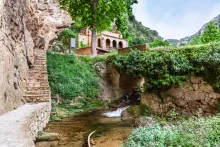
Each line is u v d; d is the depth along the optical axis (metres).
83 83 14.61
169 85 10.61
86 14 19.12
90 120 10.30
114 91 15.71
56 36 17.81
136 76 12.39
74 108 13.02
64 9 18.11
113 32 33.84
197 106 10.13
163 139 4.92
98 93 14.85
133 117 10.86
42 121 7.66
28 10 11.51
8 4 7.43
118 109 13.04
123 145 5.91
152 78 11.21
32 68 11.80
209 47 10.40
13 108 7.27
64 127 8.63
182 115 9.95
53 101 11.98
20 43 9.25
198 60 10.15
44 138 6.42
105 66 16.27
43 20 15.20
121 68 13.60
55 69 14.32
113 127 8.82
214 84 9.70
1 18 6.40
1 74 6.23
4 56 6.60
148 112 11.00
